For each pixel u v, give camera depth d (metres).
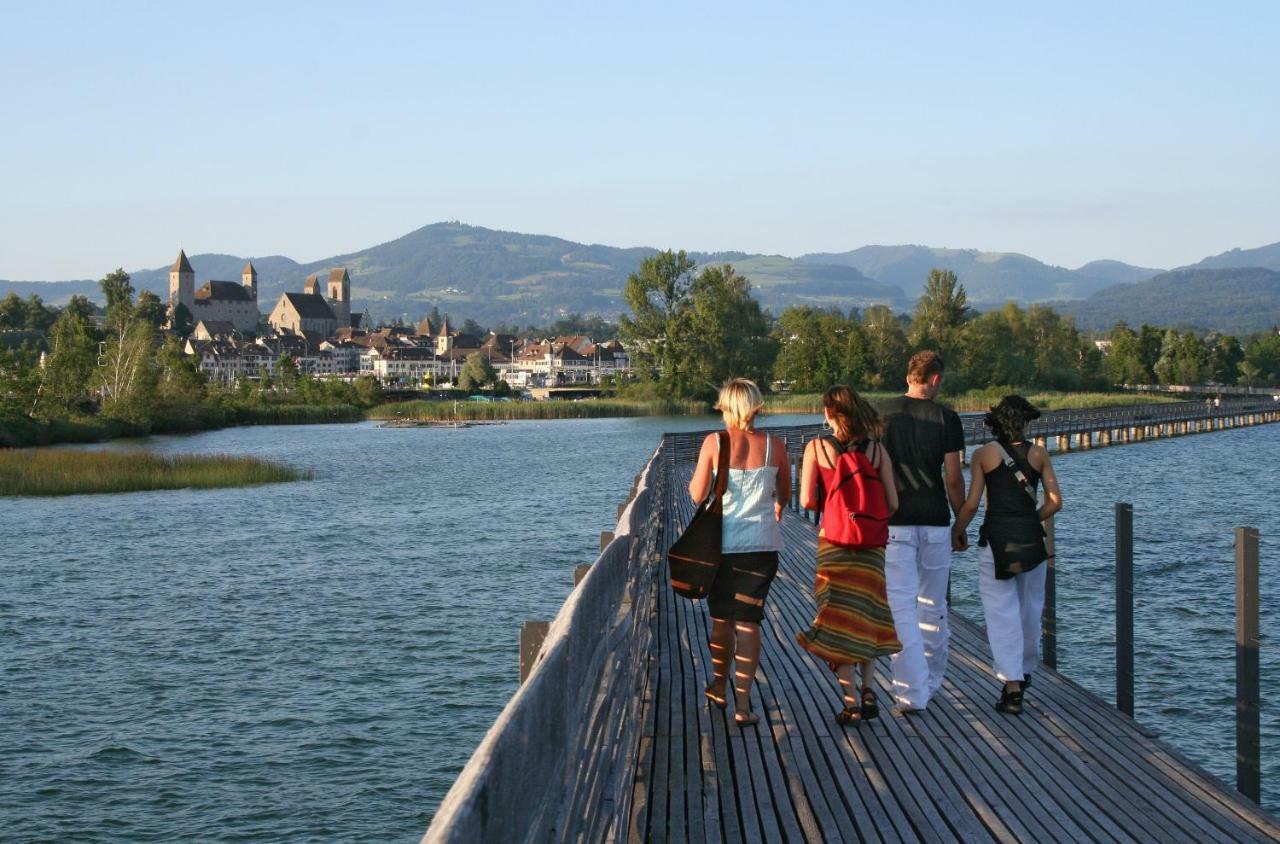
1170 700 14.20
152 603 22.11
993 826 5.69
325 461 61.22
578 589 4.04
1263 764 12.02
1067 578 22.05
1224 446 66.38
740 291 114.94
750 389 7.46
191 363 111.12
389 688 16.23
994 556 7.85
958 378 118.12
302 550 28.83
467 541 30.30
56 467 46.47
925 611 8.29
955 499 8.13
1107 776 6.51
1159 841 5.50
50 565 26.64
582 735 3.69
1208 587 21.12
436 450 70.50
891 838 5.53
